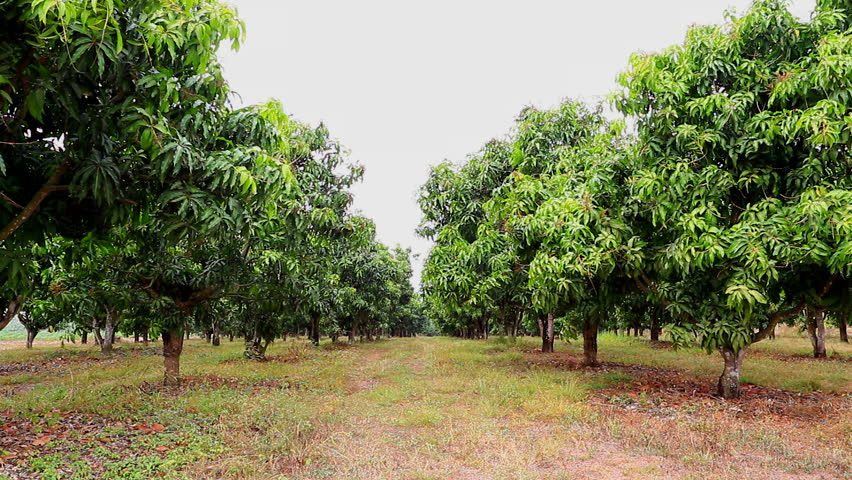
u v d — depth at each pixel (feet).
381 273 87.56
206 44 13.83
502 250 39.42
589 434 19.51
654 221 23.97
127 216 16.98
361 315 90.53
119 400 25.34
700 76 24.02
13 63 13.41
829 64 19.39
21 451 16.65
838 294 24.35
